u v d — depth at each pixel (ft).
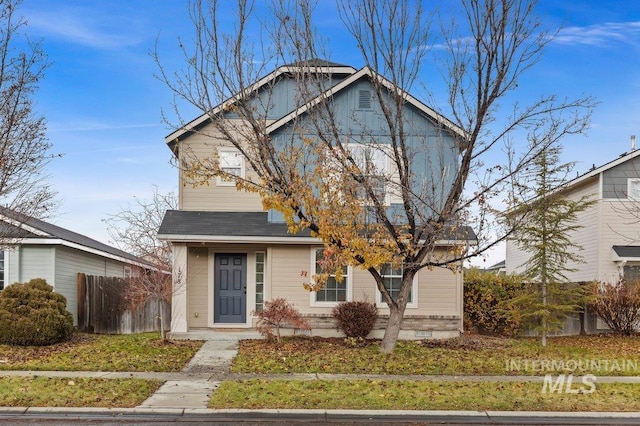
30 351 44.16
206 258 57.11
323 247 54.80
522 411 27.91
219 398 29.45
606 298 59.41
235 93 41.45
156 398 29.60
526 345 50.49
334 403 28.63
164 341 48.96
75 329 59.62
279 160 42.73
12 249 52.85
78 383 32.35
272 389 31.24
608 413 27.76
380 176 42.11
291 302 54.44
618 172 68.08
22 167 41.50
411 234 41.78
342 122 53.36
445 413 27.43
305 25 42.14
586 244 71.20
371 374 36.63
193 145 59.67
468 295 57.00
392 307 44.96
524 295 52.85
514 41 39.40
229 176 41.70
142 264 67.67
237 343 49.29
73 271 65.41
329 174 40.91
